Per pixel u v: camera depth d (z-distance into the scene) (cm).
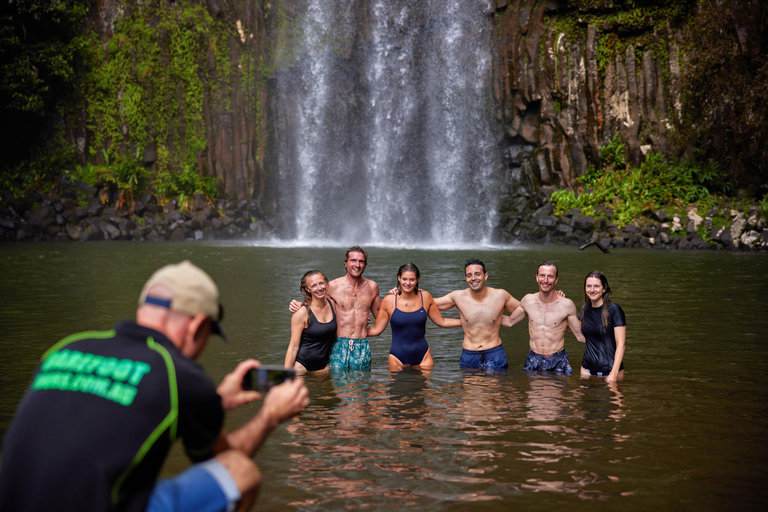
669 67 2880
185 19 3161
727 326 816
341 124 3284
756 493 306
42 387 193
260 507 289
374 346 741
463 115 3183
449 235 3153
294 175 3281
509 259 1859
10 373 555
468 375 581
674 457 355
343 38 3225
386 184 3275
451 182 3186
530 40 3016
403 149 3256
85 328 779
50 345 679
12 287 1172
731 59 2714
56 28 3014
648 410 455
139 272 1449
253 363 239
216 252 2127
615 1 2905
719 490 309
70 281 1273
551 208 2836
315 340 608
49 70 2975
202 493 201
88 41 3075
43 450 181
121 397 187
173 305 209
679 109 2861
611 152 2933
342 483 318
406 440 387
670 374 572
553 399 488
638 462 348
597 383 543
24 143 3025
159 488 197
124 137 3117
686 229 2544
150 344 199
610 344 575
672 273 1485
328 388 528
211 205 3064
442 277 1341
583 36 2984
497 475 328
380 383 548
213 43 3192
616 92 2944
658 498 299
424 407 466
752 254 2112
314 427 414
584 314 587
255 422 228
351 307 620
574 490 309
